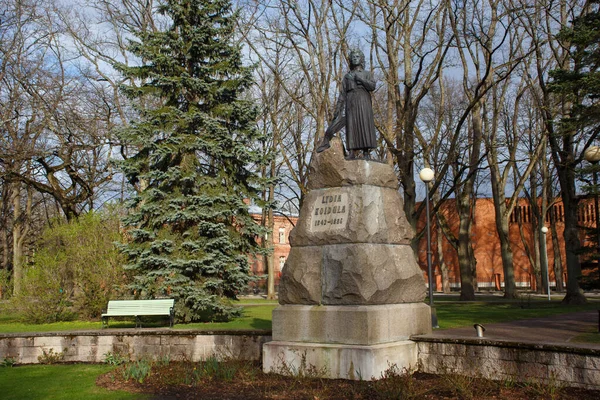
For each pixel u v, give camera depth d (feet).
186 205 60.70
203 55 63.00
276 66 98.99
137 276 57.06
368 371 30.30
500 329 43.60
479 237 171.83
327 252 33.86
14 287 68.03
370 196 34.12
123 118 90.07
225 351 41.50
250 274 62.75
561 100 73.77
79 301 61.00
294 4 81.35
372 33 86.38
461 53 92.79
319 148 36.29
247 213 63.57
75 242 60.95
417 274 35.29
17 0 84.17
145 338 43.14
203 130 61.98
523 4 79.77
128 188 68.95
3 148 80.59
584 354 27.61
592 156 50.39
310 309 33.50
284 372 32.89
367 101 36.24
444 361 32.60
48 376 36.88
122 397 29.99
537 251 143.95
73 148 91.09
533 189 130.52
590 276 57.41
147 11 90.17
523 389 28.07
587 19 63.36
